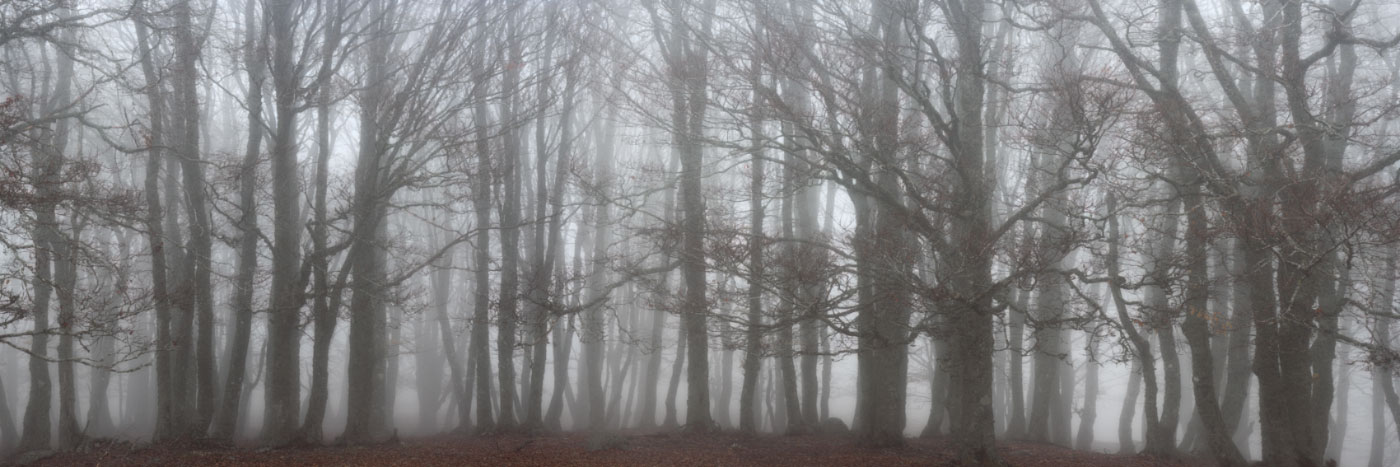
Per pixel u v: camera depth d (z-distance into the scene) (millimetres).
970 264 13664
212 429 23234
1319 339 17250
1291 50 15562
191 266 19750
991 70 19344
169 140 19953
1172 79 16844
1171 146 13766
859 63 15695
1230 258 18281
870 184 14844
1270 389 16328
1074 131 13672
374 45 21469
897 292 14773
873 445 19375
